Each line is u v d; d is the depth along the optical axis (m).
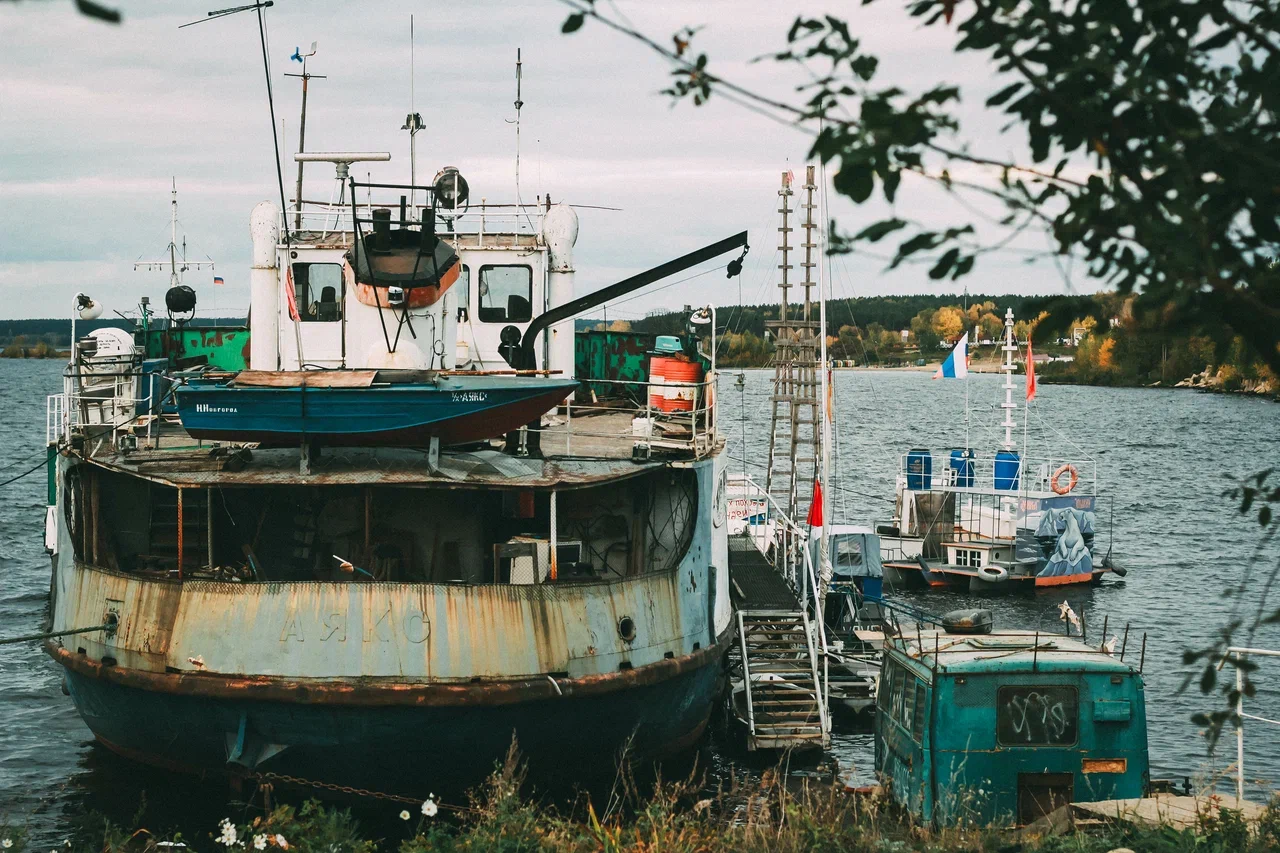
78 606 18.34
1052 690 14.45
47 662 29.20
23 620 33.94
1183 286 4.72
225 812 18.11
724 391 181.25
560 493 19.83
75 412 21.61
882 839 11.82
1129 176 4.99
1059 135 5.02
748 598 26.16
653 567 20.14
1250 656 30.53
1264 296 4.94
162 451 19.62
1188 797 13.61
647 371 28.92
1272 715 25.50
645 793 19.05
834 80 4.93
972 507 45.91
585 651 17.31
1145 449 111.06
